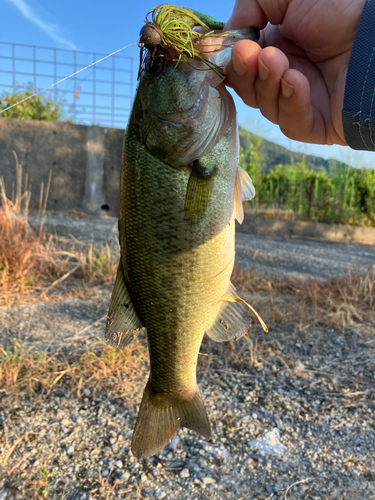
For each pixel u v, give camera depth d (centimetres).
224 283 31
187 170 28
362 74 28
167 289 30
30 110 204
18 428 46
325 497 39
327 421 49
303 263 131
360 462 43
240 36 28
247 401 53
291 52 35
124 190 29
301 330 71
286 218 196
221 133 28
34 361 56
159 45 26
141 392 53
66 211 168
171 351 31
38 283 89
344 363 62
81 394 52
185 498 39
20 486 39
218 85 28
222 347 65
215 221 29
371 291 87
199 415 34
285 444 46
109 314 32
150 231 29
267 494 39
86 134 169
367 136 28
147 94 27
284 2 31
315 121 35
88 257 105
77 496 38
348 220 199
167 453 44
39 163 166
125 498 38
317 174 206
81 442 45
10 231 92
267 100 29
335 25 31
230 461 43
